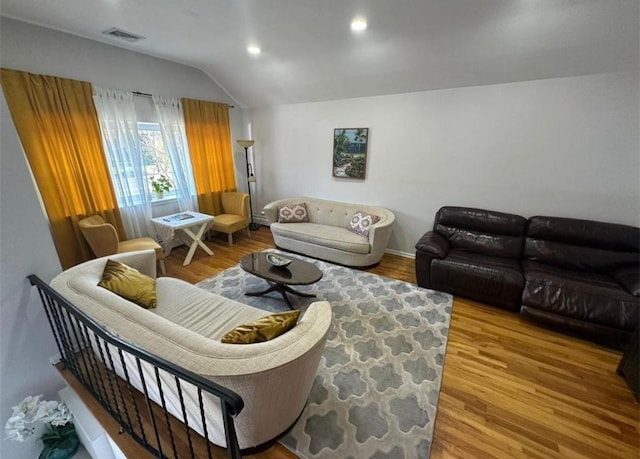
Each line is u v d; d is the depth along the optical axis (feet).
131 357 4.89
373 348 7.30
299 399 4.79
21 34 8.54
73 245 10.32
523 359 6.97
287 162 16.42
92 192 10.61
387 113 12.52
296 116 15.26
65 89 9.50
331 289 10.32
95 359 5.72
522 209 10.69
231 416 3.08
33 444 6.21
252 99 15.75
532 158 10.12
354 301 9.52
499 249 10.13
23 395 6.05
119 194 11.60
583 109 9.02
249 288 10.35
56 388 6.49
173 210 14.01
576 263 8.90
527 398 5.89
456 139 11.30
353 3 6.97
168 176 13.69
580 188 9.59
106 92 10.67
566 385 6.20
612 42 7.50
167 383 4.46
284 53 10.77
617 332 7.03
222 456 4.54
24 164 5.55
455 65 9.66
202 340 4.10
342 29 8.43
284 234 13.58
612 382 6.27
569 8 6.73
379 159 13.25
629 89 8.34
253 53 10.96
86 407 5.46
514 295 8.63
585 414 5.54
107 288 5.90
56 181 9.61
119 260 7.29
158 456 4.37
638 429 5.24
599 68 8.42
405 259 13.26
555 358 6.99
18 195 5.52
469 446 4.95
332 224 14.37
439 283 9.90
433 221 12.61
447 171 11.79
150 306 6.52
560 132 9.50
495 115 10.38
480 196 11.37
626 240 8.38
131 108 11.48
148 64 11.84
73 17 8.28
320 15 7.64
